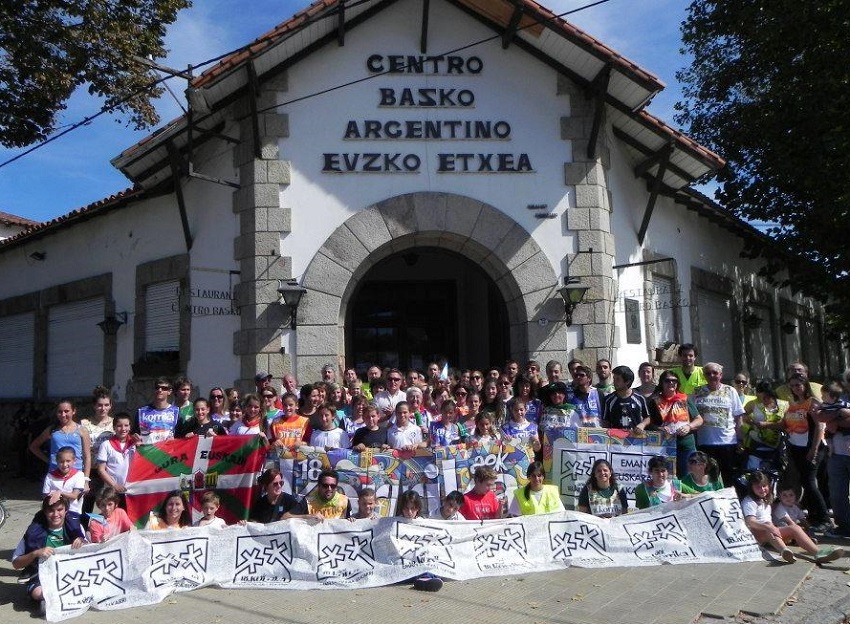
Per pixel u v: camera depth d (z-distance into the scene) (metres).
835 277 15.07
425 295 15.30
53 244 15.13
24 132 13.04
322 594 6.11
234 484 7.14
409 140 10.64
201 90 9.61
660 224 12.80
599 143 10.97
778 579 6.30
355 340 15.02
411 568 6.36
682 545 6.95
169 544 6.37
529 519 6.85
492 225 10.60
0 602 6.15
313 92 10.56
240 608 5.79
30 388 15.49
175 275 11.70
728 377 15.03
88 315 14.06
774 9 14.17
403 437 7.66
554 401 8.09
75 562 6.09
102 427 7.86
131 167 10.79
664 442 7.59
